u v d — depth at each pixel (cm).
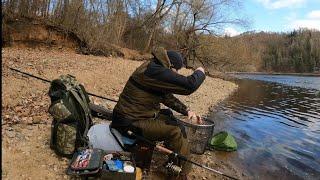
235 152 303
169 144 201
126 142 200
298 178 267
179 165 204
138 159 202
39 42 659
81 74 455
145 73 190
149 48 1112
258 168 276
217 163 270
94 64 573
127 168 178
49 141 215
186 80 189
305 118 522
